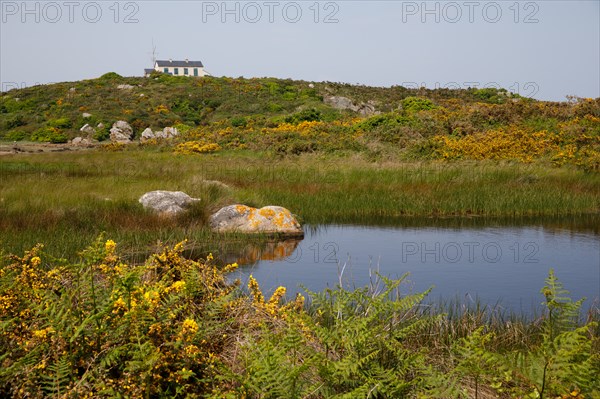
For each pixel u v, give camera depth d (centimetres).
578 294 806
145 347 304
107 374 316
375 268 974
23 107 5741
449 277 913
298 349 361
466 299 774
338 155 2655
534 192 1720
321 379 347
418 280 890
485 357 319
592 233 1315
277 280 866
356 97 5575
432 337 521
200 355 336
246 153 2973
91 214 1266
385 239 1258
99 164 2452
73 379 311
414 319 561
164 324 337
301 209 1598
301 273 923
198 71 10412
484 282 881
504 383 358
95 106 5462
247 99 5562
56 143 4706
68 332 320
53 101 5762
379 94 5781
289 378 313
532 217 1566
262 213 1327
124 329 329
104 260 406
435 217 1577
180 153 3081
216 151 3122
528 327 605
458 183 1880
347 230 1380
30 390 300
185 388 319
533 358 318
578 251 1116
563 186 1836
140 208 1356
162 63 10281
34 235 1074
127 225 1223
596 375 310
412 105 3806
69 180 1764
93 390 309
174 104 5506
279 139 3098
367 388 323
